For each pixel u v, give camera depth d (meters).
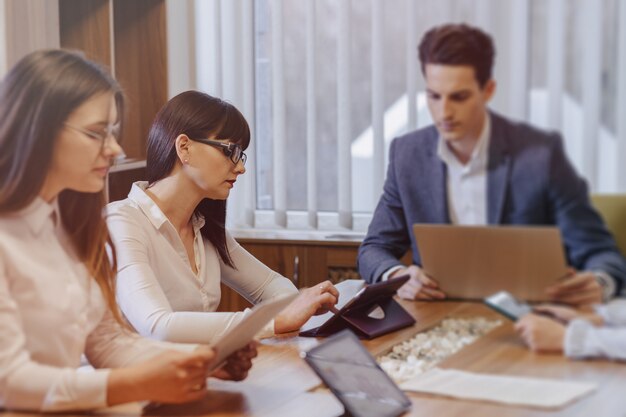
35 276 1.52
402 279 2.03
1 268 1.48
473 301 2.11
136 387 1.47
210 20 3.12
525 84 2.26
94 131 1.59
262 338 2.00
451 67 2.16
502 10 2.33
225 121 2.12
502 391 1.59
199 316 1.87
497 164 2.14
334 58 2.87
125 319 1.94
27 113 1.53
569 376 1.65
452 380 1.66
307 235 2.99
